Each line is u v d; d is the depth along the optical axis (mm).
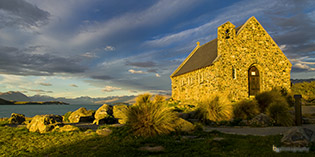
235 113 16203
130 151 8570
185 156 7570
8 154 9547
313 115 16438
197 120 15984
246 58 27000
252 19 27922
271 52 28109
